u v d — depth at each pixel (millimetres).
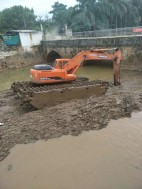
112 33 36875
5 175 9609
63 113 13914
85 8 59344
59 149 10914
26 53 41156
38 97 15109
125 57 30609
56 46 40406
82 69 32781
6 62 36875
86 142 11297
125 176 8961
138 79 24500
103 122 12812
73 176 9211
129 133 11797
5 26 73750
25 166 10016
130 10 68125
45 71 16859
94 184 8719
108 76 27453
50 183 8977
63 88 16031
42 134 12055
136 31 33656
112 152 10422
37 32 43812
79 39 35875
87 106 14414
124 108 14094
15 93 18766
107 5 62000
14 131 12477
